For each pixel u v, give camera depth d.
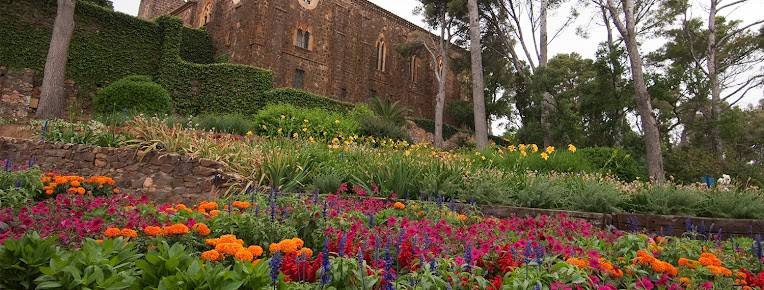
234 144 9.59
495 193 7.52
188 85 22.45
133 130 9.97
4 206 5.09
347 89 30.19
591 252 3.17
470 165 9.14
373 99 27.95
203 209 4.51
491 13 27.81
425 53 35.75
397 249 3.13
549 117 23.25
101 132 10.04
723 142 26.16
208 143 9.24
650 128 16.52
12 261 2.16
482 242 3.81
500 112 31.91
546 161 11.99
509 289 2.58
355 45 31.36
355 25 31.69
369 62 32.16
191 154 8.37
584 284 2.73
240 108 21.89
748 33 29.56
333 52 29.84
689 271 3.15
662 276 2.97
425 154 9.73
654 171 16.03
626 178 14.49
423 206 6.05
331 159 9.39
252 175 7.96
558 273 2.76
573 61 35.69
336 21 30.12
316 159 9.29
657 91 19.22
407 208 5.90
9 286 2.14
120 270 2.22
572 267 2.79
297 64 27.73
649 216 6.50
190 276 2.01
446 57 30.45
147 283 2.10
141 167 8.34
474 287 2.65
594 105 20.45
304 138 12.97
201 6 29.56
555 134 21.98
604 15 24.50
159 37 22.92
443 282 2.61
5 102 17.83
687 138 29.94
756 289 2.96
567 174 10.62
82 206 4.60
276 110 16.89
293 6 27.83
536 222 5.13
